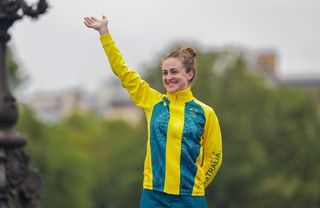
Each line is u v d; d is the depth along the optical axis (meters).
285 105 99.25
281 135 97.06
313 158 94.56
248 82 100.25
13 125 17.27
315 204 90.44
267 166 94.25
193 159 13.44
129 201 95.81
